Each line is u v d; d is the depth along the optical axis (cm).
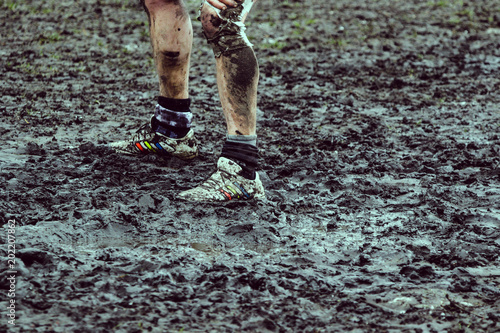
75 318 380
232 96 577
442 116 942
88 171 654
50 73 1162
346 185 635
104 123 859
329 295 420
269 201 589
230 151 588
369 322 389
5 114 876
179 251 484
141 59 1314
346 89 1110
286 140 800
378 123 898
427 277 447
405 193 619
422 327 385
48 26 1602
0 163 654
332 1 2041
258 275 435
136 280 429
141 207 558
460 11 1920
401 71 1259
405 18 1814
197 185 621
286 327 383
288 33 1605
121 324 377
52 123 845
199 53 1391
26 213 538
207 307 400
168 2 628
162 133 684
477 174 681
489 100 1042
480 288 431
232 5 558
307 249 492
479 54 1420
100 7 1850
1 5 1830
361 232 529
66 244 489
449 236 521
